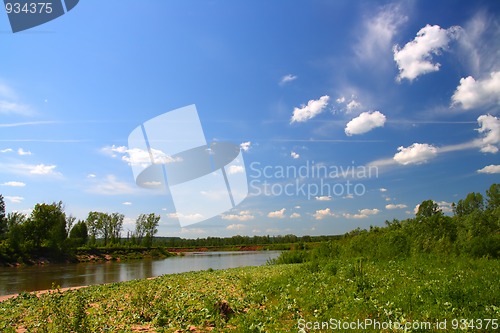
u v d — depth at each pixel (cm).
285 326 959
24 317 1400
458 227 3522
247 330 921
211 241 16162
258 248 15000
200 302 1445
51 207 7950
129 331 1045
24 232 7488
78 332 1029
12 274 4603
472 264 2192
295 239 14638
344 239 3978
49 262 7256
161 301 1439
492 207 6912
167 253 10925
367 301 1145
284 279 1903
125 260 8794
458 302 1062
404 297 1139
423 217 3534
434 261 2478
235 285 2112
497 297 1097
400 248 3203
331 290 1388
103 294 1988
